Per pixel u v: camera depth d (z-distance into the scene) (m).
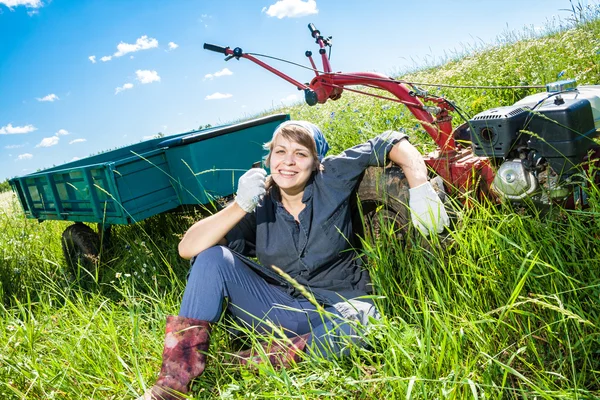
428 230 2.78
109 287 4.35
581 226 2.48
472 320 2.26
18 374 2.73
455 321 2.32
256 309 2.70
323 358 2.38
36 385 2.62
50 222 6.55
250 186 2.62
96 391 2.56
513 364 2.23
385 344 2.36
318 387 2.28
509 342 2.34
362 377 2.24
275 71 3.97
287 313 2.69
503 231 2.65
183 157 4.40
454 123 5.50
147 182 4.43
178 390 2.40
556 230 2.56
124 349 2.90
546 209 2.69
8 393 2.61
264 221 2.86
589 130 2.56
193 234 2.69
